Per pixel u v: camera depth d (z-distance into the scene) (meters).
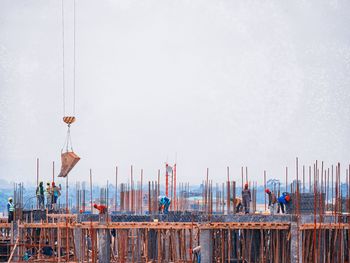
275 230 110.06
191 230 112.69
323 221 108.75
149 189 122.12
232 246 117.12
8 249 129.75
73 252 124.19
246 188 119.56
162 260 120.00
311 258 109.31
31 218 125.19
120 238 116.12
